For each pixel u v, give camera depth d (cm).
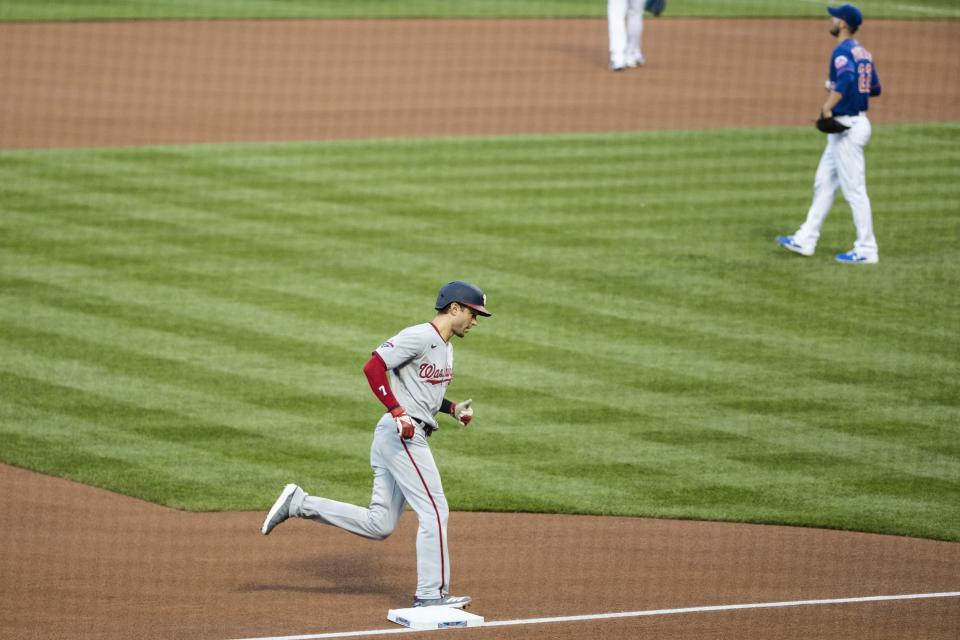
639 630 2866
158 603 2986
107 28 11762
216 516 3669
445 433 4381
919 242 6694
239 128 8688
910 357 5197
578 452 4244
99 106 9125
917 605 3083
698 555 3434
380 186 7394
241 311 5466
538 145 8431
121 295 5603
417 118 9106
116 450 4144
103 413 4441
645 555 3425
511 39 12006
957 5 15350
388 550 3438
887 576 3300
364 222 6719
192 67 10488
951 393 4841
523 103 9619
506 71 10681
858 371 5038
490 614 2950
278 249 6259
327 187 7350
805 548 3516
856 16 5991
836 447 4331
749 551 3475
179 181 7362
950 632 2902
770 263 6303
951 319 5634
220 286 5750
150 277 5828
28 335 5131
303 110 9262
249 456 4128
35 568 3216
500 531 3597
